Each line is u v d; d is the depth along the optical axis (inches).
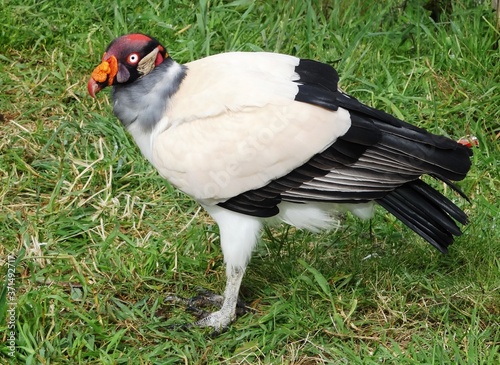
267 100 247.0
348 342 257.1
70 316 262.2
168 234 301.6
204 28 389.7
